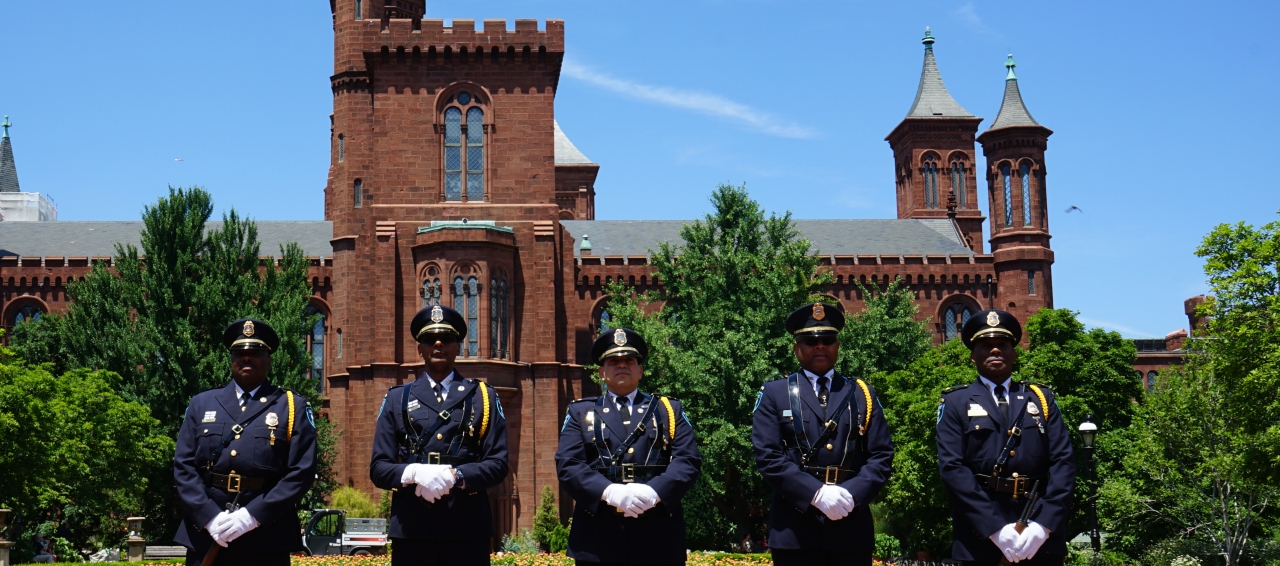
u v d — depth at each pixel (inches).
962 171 3147.1
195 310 2059.5
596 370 2180.1
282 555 458.6
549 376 2066.9
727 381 1844.2
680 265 2151.8
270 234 2696.9
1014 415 454.9
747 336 1904.5
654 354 1892.2
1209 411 1332.4
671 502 457.1
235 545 452.1
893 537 1831.9
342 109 2452.0
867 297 2341.3
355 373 2080.5
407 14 2556.6
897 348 2021.4
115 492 1780.3
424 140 2121.1
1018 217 2674.7
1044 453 452.1
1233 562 1277.1
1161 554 1352.1
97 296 2071.9
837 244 2733.8
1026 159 2704.2
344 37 2477.9
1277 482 1157.7
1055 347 1656.0
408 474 457.7
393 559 476.4
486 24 2132.1
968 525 450.9
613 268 2426.2
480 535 475.2
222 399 472.4
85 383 1646.2
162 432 1950.1
